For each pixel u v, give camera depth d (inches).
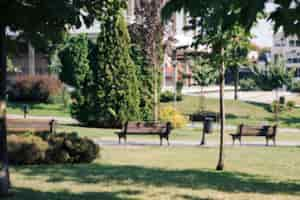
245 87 2276.1
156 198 282.8
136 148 628.7
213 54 417.1
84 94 970.7
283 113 1493.6
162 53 1093.8
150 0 1027.3
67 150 433.1
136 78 990.4
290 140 837.2
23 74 1604.3
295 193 315.6
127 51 972.6
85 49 1584.6
